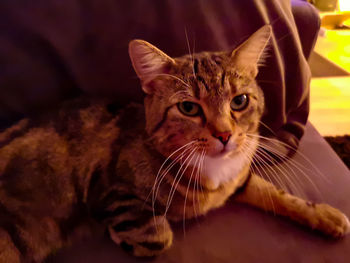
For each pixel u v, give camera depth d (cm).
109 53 24
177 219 24
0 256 21
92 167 24
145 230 22
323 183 28
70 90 25
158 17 24
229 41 26
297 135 32
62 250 23
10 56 22
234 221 24
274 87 28
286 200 25
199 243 23
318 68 72
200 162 22
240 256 22
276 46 27
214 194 25
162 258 22
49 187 23
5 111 24
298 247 22
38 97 24
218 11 25
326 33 84
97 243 23
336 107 59
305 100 32
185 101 21
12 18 21
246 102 23
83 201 24
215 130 21
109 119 25
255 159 27
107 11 23
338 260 21
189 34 25
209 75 22
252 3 25
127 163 23
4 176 22
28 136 23
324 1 87
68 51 23
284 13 27
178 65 22
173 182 23
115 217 23
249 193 26
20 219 22
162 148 23
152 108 23
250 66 23
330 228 23
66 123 24
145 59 21
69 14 22
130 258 22
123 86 26
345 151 47
